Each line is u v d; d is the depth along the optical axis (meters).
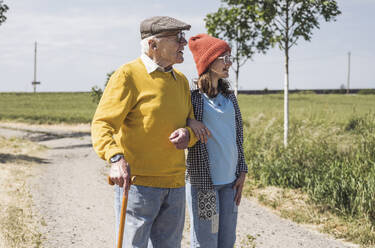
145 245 2.10
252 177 7.50
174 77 2.18
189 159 2.51
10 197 5.68
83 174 8.14
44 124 25.84
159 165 2.06
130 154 2.05
